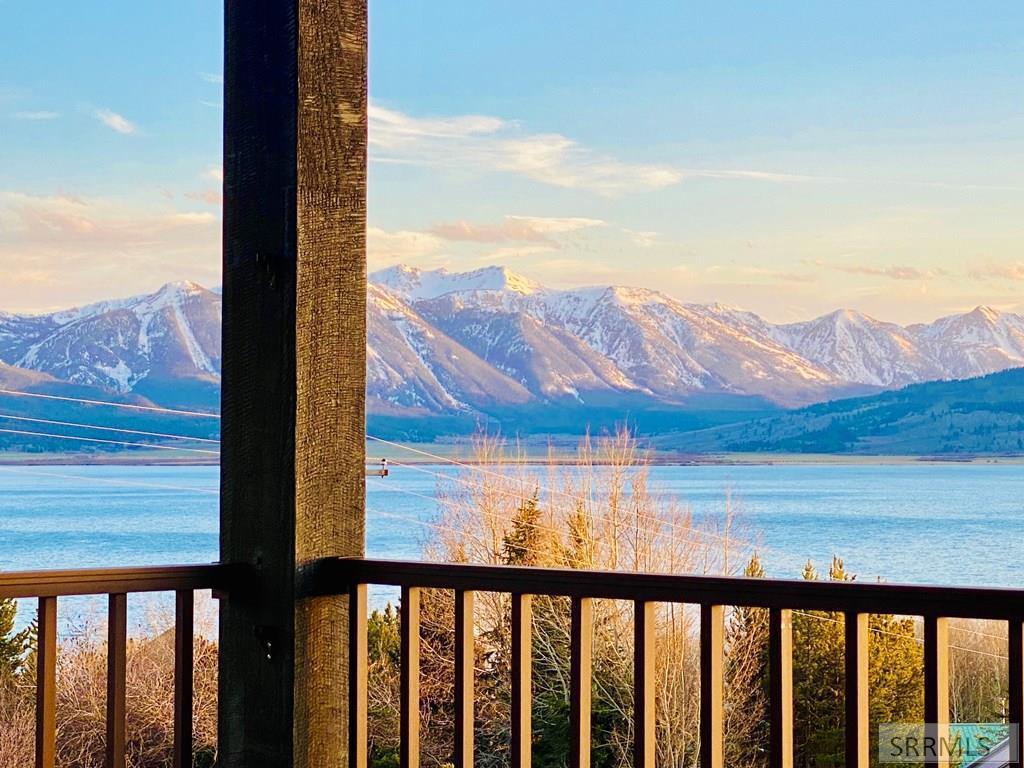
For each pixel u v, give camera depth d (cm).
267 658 256
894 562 4372
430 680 1577
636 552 1833
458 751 240
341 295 262
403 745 250
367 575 254
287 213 257
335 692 258
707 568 1889
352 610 259
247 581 260
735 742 1623
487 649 1530
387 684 1605
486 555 1834
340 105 263
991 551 4675
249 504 262
